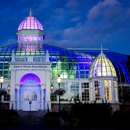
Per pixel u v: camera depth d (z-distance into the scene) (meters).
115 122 33.88
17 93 47.28
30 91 49.84
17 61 47.91
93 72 49.91
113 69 49.88
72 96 50.41
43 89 47.66
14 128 30.62
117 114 34.44
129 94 53.91
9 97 48.94
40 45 58.31
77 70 52.22
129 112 33.81
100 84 48.44
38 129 29.34
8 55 53.38
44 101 48.12
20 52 53.81
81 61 53.62
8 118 35.03
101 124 35.06
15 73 47.56
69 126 33.44
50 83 50.62
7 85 49.75
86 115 34.97
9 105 47.00
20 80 48.28
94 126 33.38
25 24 60.06
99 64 49.59
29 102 46.25
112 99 47.59
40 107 49.00
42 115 42.69
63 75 51.44
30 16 61.81
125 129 29.11
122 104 48.56
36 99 49.69
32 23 60.41
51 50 56.47
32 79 50.19
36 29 59.41
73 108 35.47
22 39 59.00
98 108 35.00
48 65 48.22
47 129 29.36
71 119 34.12
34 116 41.97
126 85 55.34
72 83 51.16
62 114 35.53
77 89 50.91
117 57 62.75
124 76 56.19
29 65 47.84
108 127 31.81
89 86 51.00
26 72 47.75
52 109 48.94
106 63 49.59
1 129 29.25
